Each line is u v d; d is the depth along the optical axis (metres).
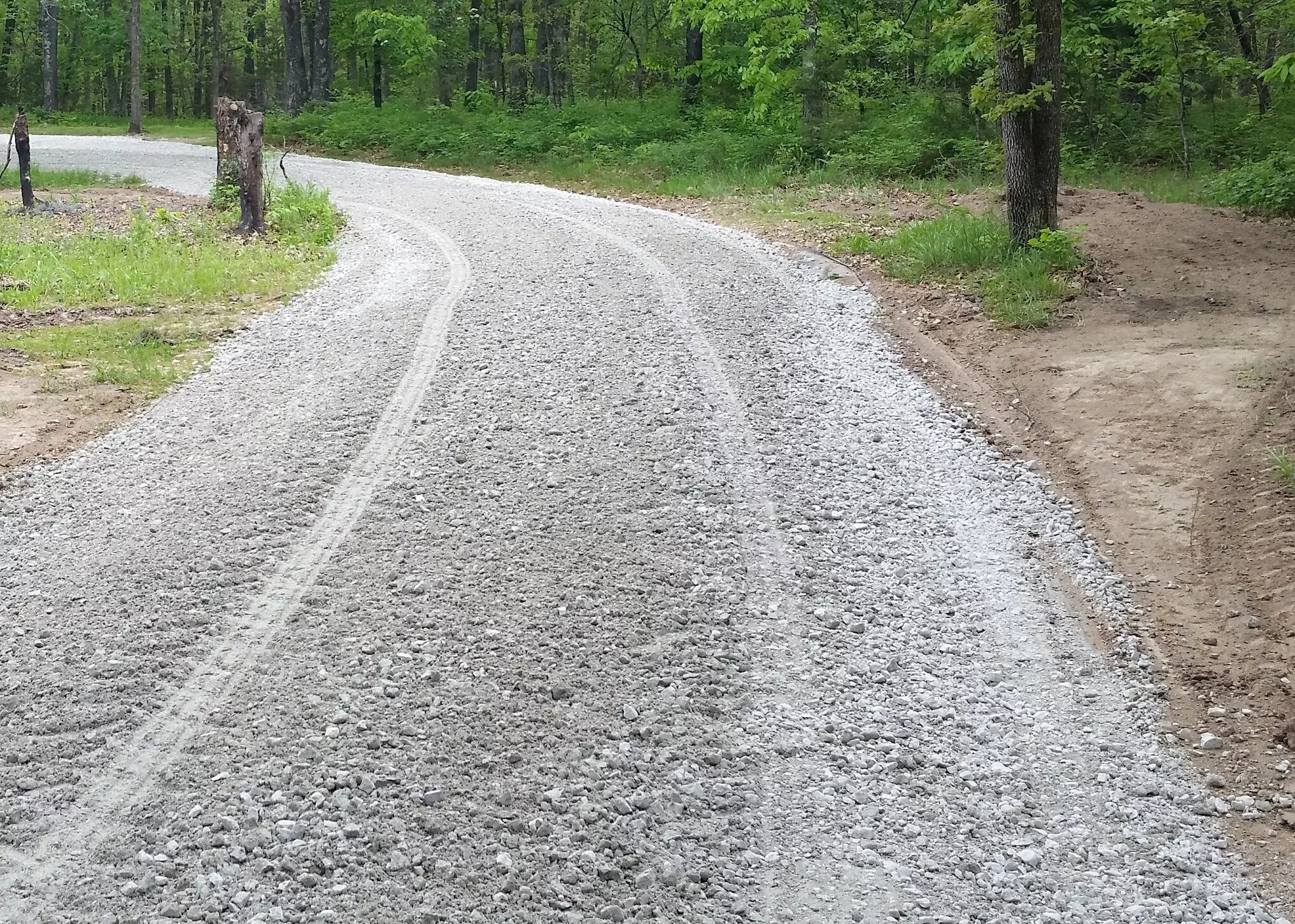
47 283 13.07
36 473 7.83
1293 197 14.15
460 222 17.05
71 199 19.98
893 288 12.34
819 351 10.39
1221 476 7.56
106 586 6.26
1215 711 5.52
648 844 4.45
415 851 4.35
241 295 12.73
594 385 9.38
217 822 4.46
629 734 5.12
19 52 53.06
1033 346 10.22
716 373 9.70
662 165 22.88
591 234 15.64
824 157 20.69
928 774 5.01
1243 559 6.72
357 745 4.95
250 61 53.62
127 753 4.89
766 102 23.34
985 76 12.74
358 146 29.77
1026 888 4.38
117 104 52.31
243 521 7.02
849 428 8.72
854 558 6.82
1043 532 7.27
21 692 5.30
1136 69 18.88
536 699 5.34
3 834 4.42
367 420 8.66
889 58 23.58
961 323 11.05
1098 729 5.39
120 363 10.14
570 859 4.35
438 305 11.86
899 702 5.51
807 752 5.08
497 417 8.73
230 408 9.02
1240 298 10.87
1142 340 9.95
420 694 5.34
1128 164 18.81
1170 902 4.33
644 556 6.65
